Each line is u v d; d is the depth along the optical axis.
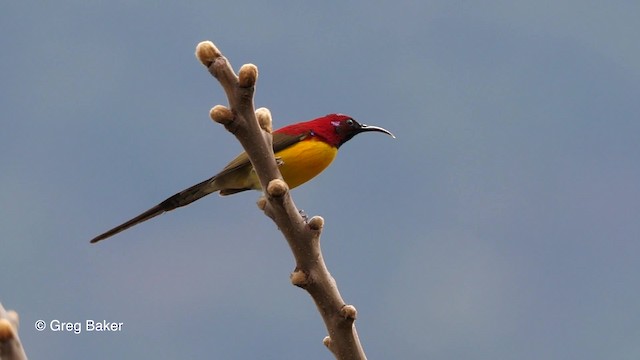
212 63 7.18
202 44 7.19
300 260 7.11
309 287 7.05
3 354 4.93
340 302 7.04
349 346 7.03
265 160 7.33
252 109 7.26
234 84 7.19
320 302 7.05
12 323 5.00
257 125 7.29
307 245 7.11
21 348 4.99
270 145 7.39
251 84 7.15
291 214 7.13
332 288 7.06
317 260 7.11
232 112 7.21
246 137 7.27
